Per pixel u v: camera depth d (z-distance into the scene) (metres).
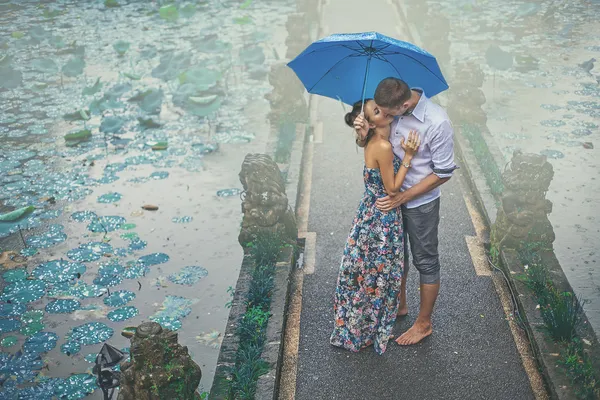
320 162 7.88
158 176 7.91
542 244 5.46
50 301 5.80
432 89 4.30
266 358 4.46
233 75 11.55
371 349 4.65
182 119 9.59
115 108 10.09
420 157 4.14
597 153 8.14
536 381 4.35
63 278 6.08
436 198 4.30
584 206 7.01
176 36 14.11
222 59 11.52
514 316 4.96
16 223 6.31
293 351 4.68
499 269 5.51
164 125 9.40
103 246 6.57
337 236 6.23
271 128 8.73
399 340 4.68
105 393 4.71
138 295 5.87
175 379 3.79
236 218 7.07
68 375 4.97
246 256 5.69
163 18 15.34
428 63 4.11
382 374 4.45
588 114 9.30
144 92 10.35
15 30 15.06
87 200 7.45
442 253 5.82
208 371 5.00
